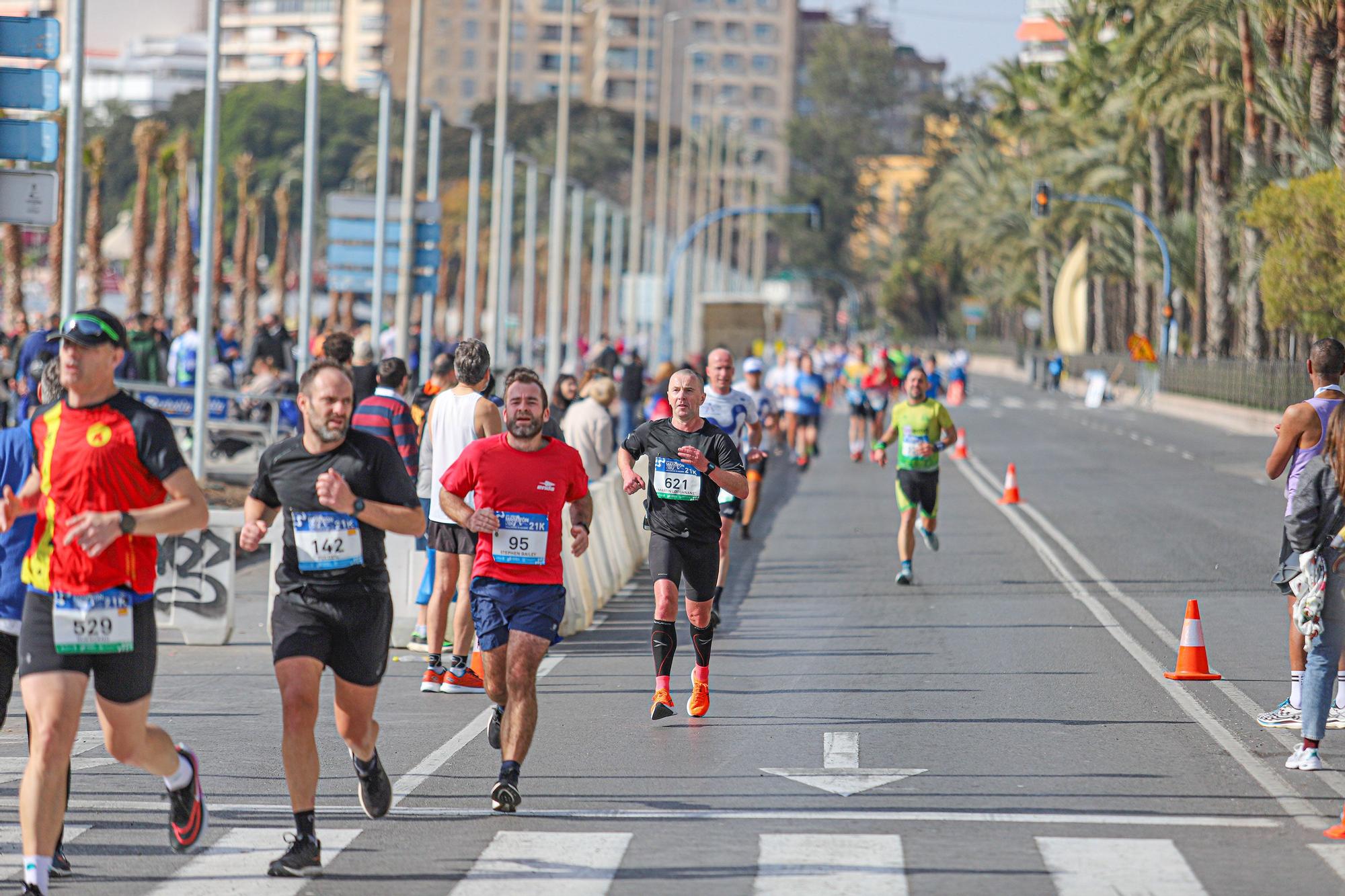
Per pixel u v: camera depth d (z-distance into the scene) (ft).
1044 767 94.84
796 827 80.74
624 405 404.36
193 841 72.74
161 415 67.56
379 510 73.51
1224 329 591.78
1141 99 556.92
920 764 95.61
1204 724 107.65
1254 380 508.94
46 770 65.21
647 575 193.26
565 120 552.00
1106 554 205.87
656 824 81.51
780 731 106.01
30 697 65.87
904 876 71.46
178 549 143.64
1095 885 70.18
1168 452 389.80
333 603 73.82
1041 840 77.92
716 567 109.50
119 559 66.33
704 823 81.66
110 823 81.51
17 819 82.38
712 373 150.71
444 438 122.21
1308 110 474.90
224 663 134.62
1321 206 413.39
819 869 72.59
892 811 84.02
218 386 320.70
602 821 82.07
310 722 72.59
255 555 204.13
